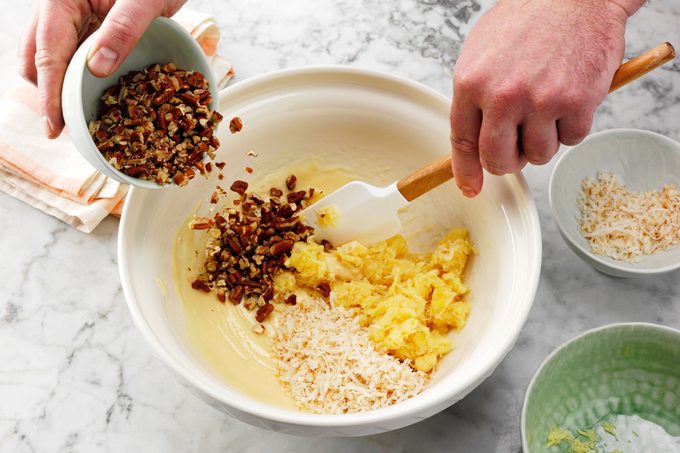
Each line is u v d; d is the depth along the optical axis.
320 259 0.66
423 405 0.54
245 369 0.63
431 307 0.64
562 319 0.67
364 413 0.54
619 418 0.61
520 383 0.65
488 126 0.55
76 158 0.70
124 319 0.67
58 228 0.71
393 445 0.63
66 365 0.66
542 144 0.56
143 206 0.61
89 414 0.64
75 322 0.67
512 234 0.62
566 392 0.61
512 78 0.54
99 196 0.70
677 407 0.61
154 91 0.59
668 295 0.68
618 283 0.68
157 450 0.63
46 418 0.64
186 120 0.58
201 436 0.63
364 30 0.79
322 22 0.80
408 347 0.62
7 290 0.69
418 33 0.79
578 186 0.69
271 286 0.66
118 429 0.64
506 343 0.56
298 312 0.65
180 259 0.64
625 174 0.69
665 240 0.66
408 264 0.67
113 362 0.66
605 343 0.60
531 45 0.54
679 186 0.68
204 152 0.60
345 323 0.64
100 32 0.55
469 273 0.65
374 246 0.68
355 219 0.66
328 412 0.60
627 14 0.57
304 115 0.67
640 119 0.74
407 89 0.66
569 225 0.67
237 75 0.77
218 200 0.67
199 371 0.57
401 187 0.64
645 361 0.61
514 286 0.60
